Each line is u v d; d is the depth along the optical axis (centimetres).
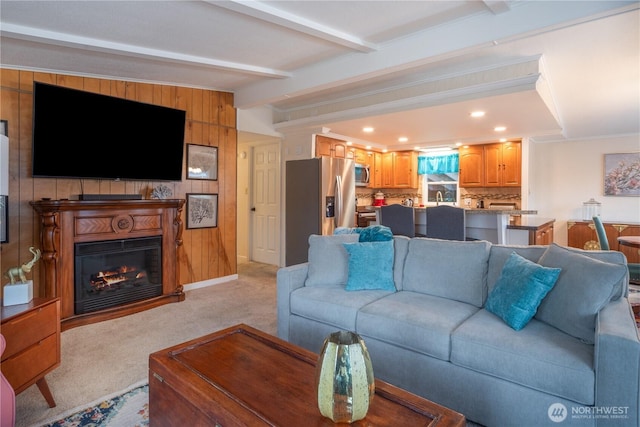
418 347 201
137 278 375
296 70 372
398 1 230
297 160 533
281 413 124
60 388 218
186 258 445
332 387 117
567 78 355
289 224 548
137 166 375
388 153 713
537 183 679
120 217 353
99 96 339
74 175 331
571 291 184
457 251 253
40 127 307
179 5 232
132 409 198
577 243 628
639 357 142
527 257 231
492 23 244
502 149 588
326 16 248
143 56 309
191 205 446
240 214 652
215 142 468
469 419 185
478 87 347
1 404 141
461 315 214
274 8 235
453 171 674
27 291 203
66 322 313
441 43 267
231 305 383
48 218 304
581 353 162
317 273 283
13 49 285
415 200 723
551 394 161
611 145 618
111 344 282
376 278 266
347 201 546
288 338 272
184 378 146
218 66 342
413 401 130
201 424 136
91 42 280
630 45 281
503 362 172
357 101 452
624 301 187
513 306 194
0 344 147
